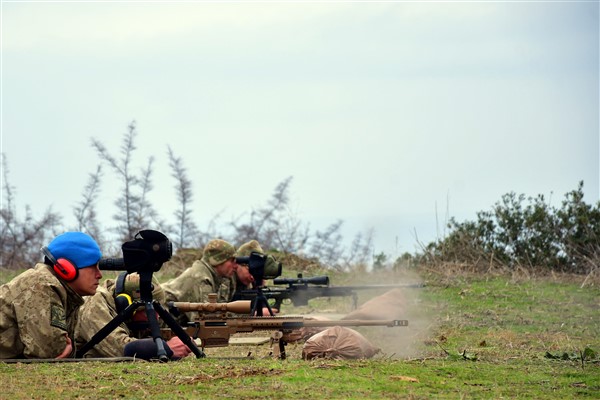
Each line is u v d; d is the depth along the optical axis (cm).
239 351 3262
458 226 5941
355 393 2214
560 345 3312
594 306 4447
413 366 2628
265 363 2622
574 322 4012
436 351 3133
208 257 4025
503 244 5825
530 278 5300
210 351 3259
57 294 2755
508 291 4875
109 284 3056
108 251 6594
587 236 5700
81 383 2309
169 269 5994
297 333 2881
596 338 3578
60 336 2723
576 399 2269
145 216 6900
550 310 4344
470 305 4475
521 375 2562
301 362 2648
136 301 2806
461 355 2898
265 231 6900
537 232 5788
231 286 4131
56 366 2580
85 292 2822
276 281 4381
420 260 5850
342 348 2752
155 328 2745
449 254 5809
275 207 6931
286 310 4766
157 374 2417
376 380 2378
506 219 5844
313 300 5134
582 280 5247
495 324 3950
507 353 3050
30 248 6569
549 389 2378
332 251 6419
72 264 2784
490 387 2372
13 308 2719
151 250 2772
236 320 2883
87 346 2798
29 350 2698
